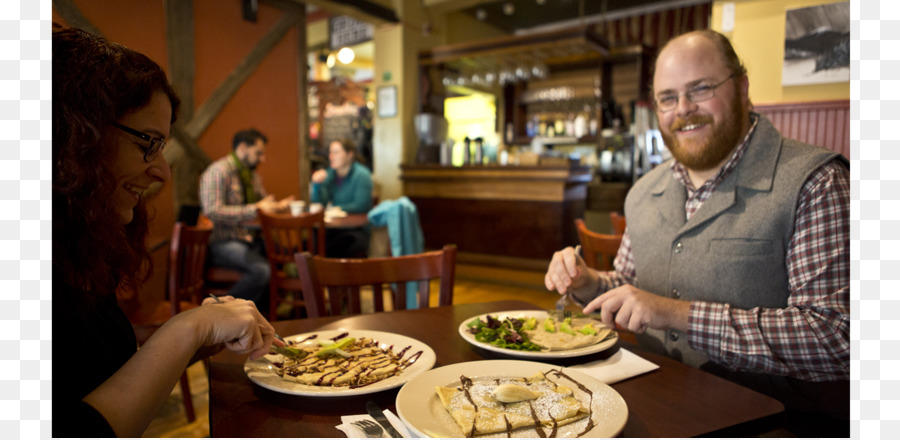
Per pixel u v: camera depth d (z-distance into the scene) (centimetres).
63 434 60
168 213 399
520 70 581
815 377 100
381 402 84
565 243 472
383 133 619
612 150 589
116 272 86
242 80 450
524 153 508
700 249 126
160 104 78
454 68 656
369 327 126
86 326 75
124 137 73
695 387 90
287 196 499
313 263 149
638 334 139
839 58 378
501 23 779
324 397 86
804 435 107
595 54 594
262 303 354
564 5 694
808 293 109
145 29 380
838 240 108
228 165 353
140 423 67
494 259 510
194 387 254
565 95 659
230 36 440
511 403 77
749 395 87
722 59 124
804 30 389
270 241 299
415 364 97
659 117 136
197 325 79
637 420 78
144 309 237
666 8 665
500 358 105
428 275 163
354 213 420
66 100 66
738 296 121
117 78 70
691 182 138
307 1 503
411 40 609
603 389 82
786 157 122
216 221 338
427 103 623
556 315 131
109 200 70
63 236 68
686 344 127
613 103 612
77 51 69
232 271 323
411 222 349
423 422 71
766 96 414
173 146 400
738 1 420
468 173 518
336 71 1051
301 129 507
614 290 112
